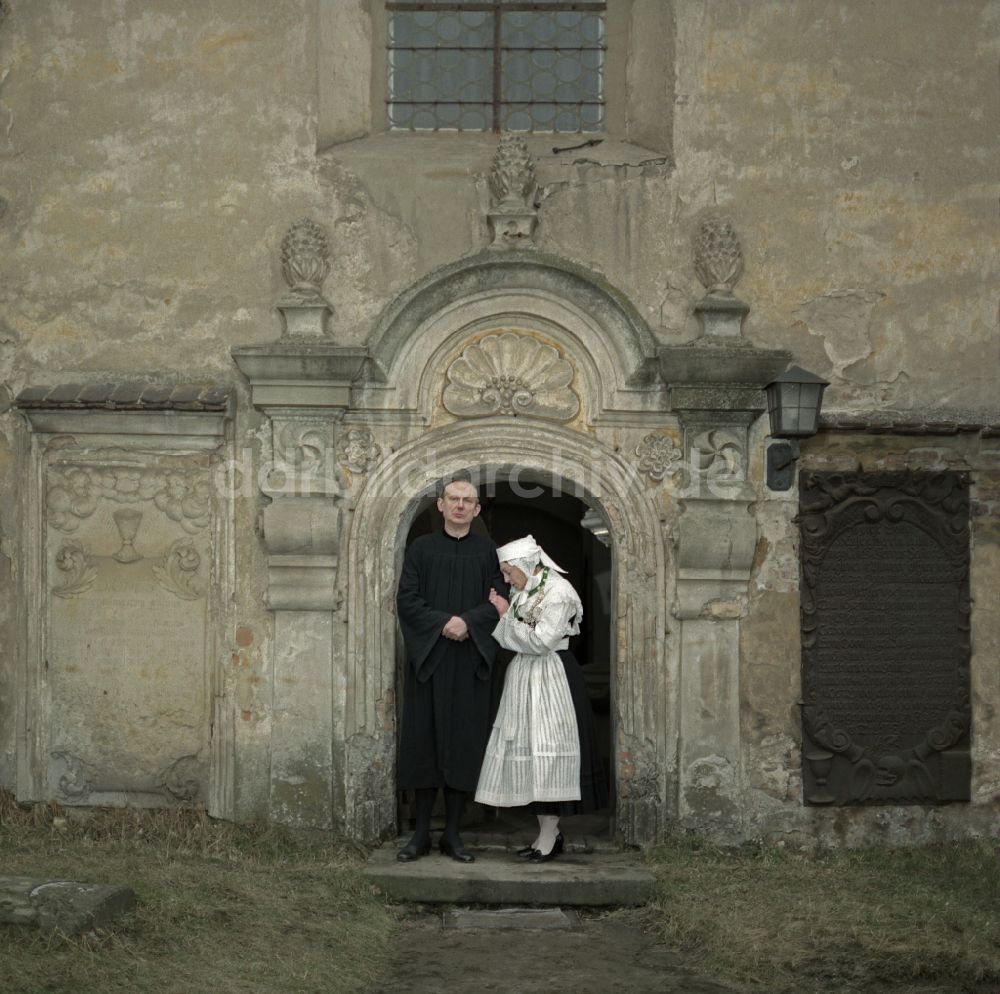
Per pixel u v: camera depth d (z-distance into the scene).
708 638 7.14
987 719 7.24
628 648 7.17
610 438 7.19
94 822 7.06
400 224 7.21
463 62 7.66
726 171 7.24
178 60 7.24
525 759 6.77
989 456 7.23
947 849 7.05
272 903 6.14
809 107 7.26
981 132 7.29
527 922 6.28
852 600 7.19
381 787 7.13
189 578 7.13
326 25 7.40
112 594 7.14
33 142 7.24
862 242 7.24
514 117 7.65
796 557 7.20
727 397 7.07
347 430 7.16
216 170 7.23
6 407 7.21
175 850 6.77
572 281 7.06
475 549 6.93
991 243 7.28
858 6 7.27
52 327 7.22
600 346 7.13
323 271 7.16
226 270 7.20
